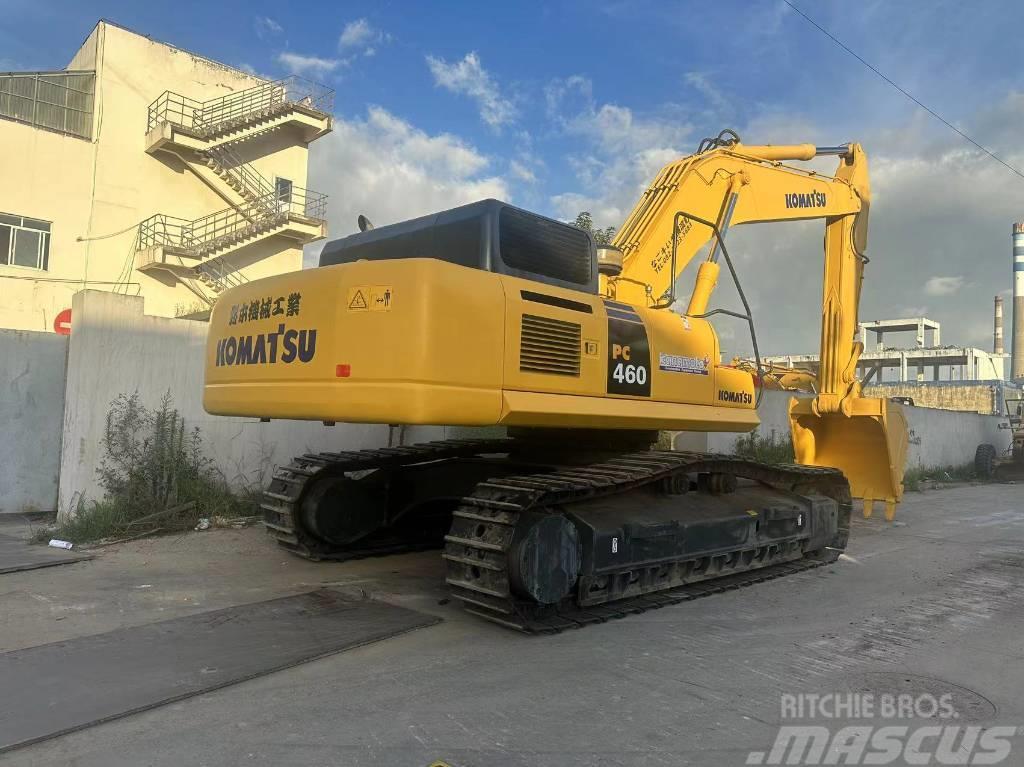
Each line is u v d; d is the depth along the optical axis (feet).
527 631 17.39
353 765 11.32
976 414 85.61
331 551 25.20
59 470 33.35
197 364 32.04
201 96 83.97
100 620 18.08
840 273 35.35
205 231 82.94
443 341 16.11
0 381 32.19
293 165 90.99
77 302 29.19
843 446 37.29
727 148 30.25
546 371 18.17
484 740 12.24
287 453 34.83
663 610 20.45
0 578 22.07
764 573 24.70
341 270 17.11
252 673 14.62
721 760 11.75
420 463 26.09
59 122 74.28
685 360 22.44
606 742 12.27
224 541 27.48
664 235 26.91
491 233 18.48
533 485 18.13
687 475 22.99
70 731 12.09
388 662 15.78
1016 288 189.67
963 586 24.38
